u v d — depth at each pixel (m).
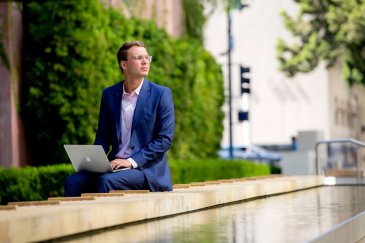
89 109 28.97
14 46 28.44
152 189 13.34
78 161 13.41
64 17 28.92
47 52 28.84
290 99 88.56
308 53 60.56
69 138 28.91
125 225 9.53
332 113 89.38
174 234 8.21
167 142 13.58
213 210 11.69
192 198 11.51
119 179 13.09
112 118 13.81
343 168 50.56
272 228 8.45
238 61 90.06
